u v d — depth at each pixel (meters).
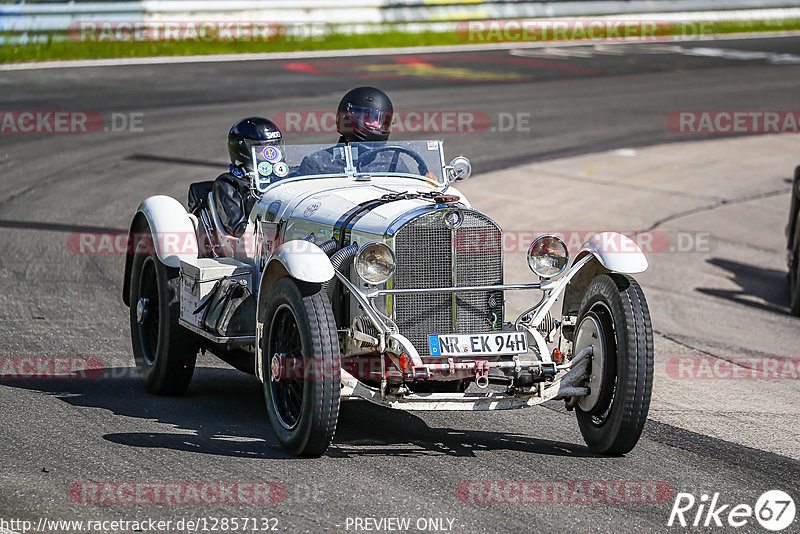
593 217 25.83
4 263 19.89
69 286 18.64
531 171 29.86
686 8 68.19
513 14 62.09
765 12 71.94
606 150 32.97
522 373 10.76
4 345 15.11
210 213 13.92
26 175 27.38
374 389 10.62
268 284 11.33
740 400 14.07
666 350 16.83
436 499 9.68
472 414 12.77
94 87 39.78
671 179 30.08
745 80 47.06
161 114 35.25
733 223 26.56
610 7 65.38
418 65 49.19
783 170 31.83
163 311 12.95
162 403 12.86
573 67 50.53
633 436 10.93
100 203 24.83
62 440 11.12
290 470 10.35
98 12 48.75
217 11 52.50
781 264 24.09
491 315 11.27
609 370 11.09
